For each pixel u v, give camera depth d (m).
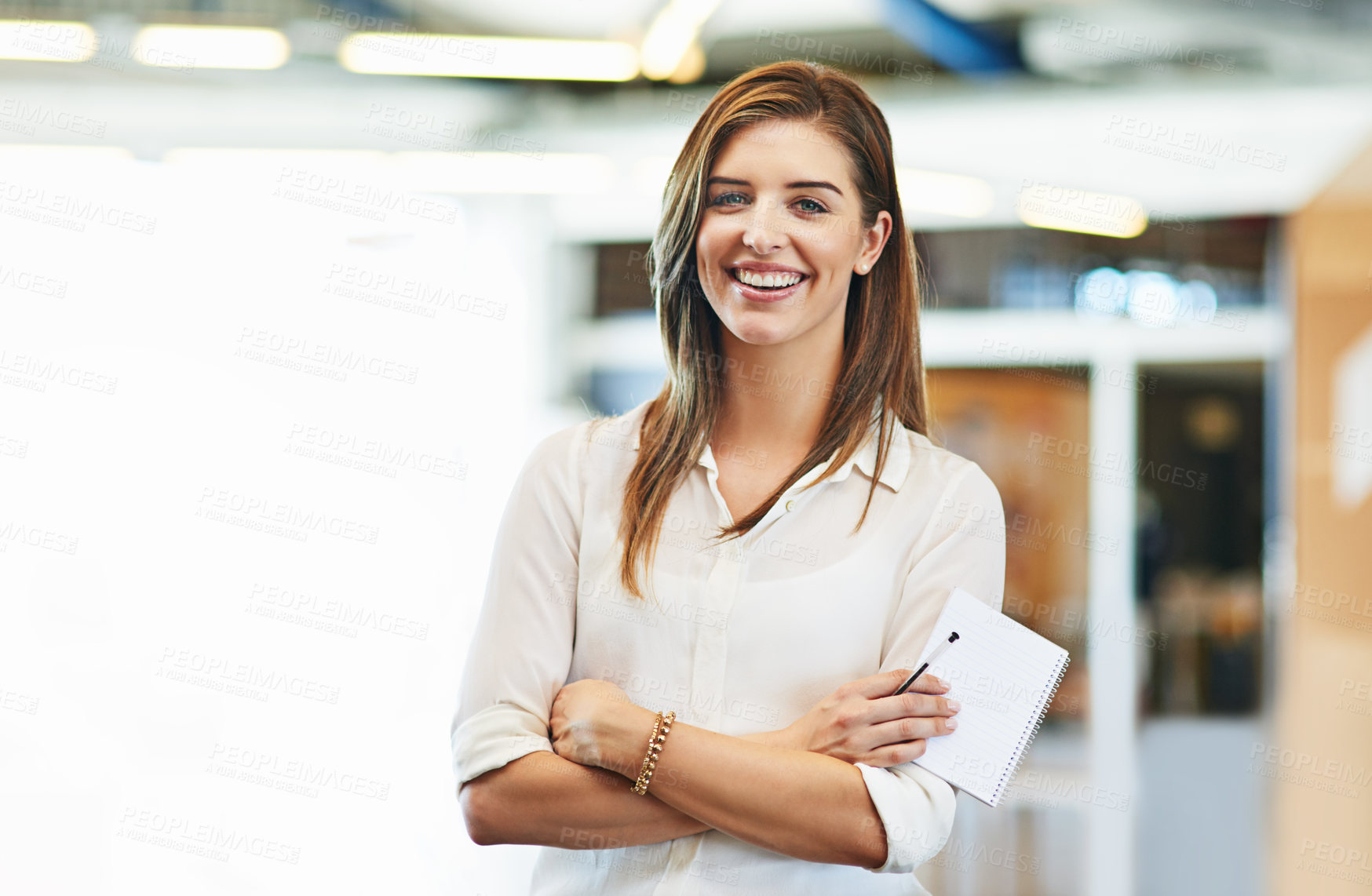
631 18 6.47
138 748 5.33
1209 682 9.99
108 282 7.06
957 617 1.54
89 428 6.88
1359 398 5.98
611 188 8.11
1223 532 11.42
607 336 8.23
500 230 8.10
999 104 7.16
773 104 1.56
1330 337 6.48
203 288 7.21
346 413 7.34
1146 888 4.37
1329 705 5.84
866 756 1.47
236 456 7.06
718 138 1.57
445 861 4.21
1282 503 7.92
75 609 6.55
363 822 4.61
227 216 7.36
